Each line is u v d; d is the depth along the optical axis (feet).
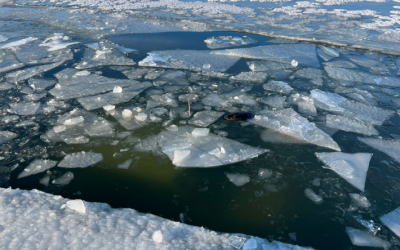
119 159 9.49
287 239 7.04
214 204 7.97
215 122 11.53
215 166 9.25
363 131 11.14
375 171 9.18
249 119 11.68
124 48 19.21
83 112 12.05
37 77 15.33
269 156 9.73
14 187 8.41
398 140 10.62
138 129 11.03
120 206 7.82
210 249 6.42
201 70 16.30
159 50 19.02
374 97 13.71
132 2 33.09
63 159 9.45
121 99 13.12
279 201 8.09
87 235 6.61
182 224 7.10
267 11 29.12
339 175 9.00
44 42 20.24
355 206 7.98
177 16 27.07
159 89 14.11
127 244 6.40
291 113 11.99
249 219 7.57
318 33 22.31
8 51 18.74
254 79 15.26
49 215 7.14
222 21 25.50
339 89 14.43
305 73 16.08
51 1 33.17
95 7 30.45
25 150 9.87
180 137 10.57
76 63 17.11
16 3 32.27
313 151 10.01
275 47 19.19
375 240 7.04
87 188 8.39
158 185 8.52
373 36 21.58
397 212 7.79
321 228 7.35
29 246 6.31
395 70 16.55
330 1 33.22
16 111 12.16
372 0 33.86
